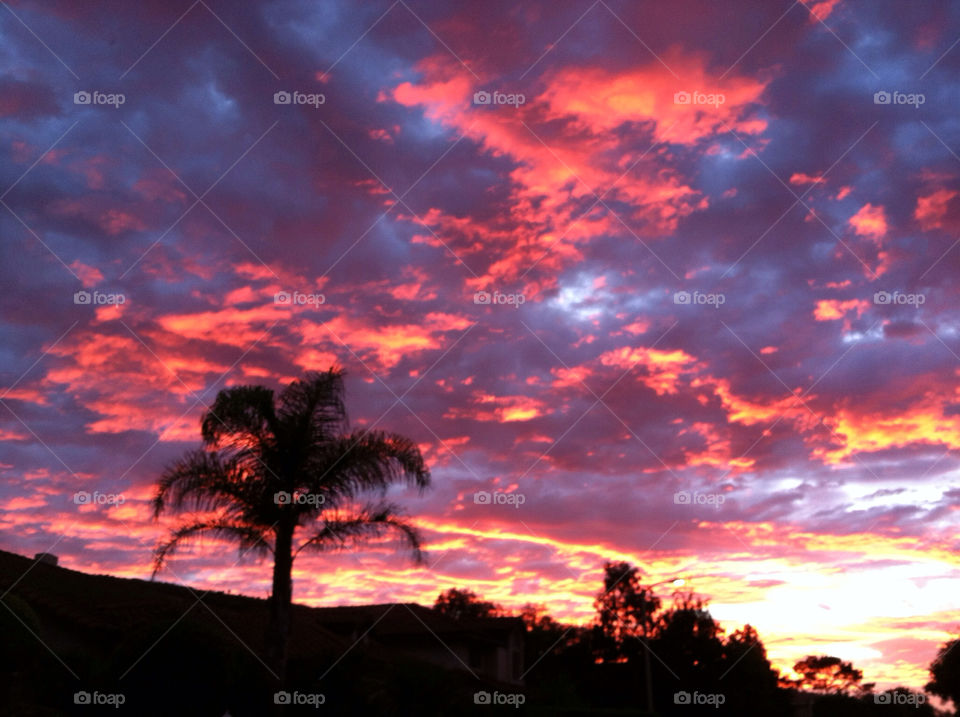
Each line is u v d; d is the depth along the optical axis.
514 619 46.66
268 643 22.64
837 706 78.75
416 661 28.38
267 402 23.61
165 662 21.22
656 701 59.00
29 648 20.39
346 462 23.72
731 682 58.72
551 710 41.34
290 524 23.14
